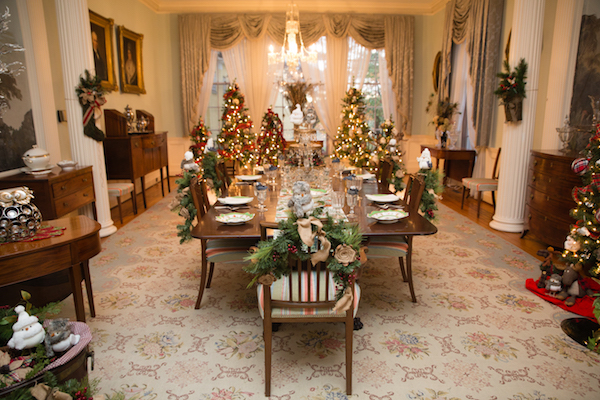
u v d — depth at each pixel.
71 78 4.02
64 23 3.93
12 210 2.06
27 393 1.32
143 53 7.07
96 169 4.27
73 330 1.71
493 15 5.59
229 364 2.19
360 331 2.50
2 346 1.59
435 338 2.42
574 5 4.11
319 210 1.89
